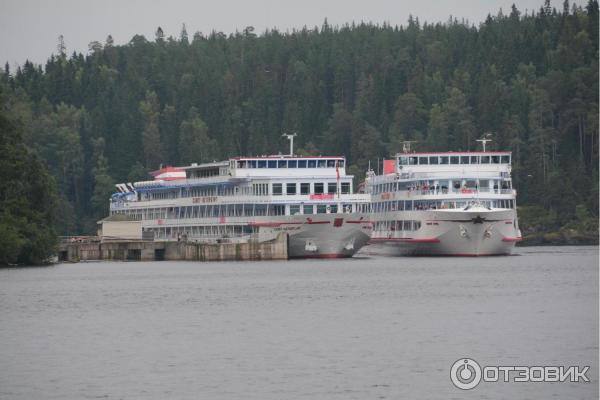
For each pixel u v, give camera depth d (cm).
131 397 19050
